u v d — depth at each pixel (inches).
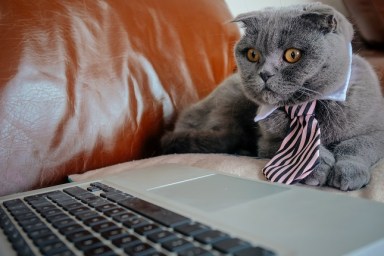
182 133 41.2
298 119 32.2
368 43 58.9
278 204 16.4
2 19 33.0
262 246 12.0
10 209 19.5
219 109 43.8
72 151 34.7
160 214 15.8
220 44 49.4
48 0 36.2
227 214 15.4
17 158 31.5
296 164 29.0
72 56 36.0
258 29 32.8
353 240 12.1
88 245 13.3
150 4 44.8
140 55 41.3
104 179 24.7
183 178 23.1
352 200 16.3
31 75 32.9
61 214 17.7
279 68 31.1
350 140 31.6
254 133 41.8
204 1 50.6
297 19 30.6
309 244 11.9
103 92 37.4
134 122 39.5
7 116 31.3
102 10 39.9
